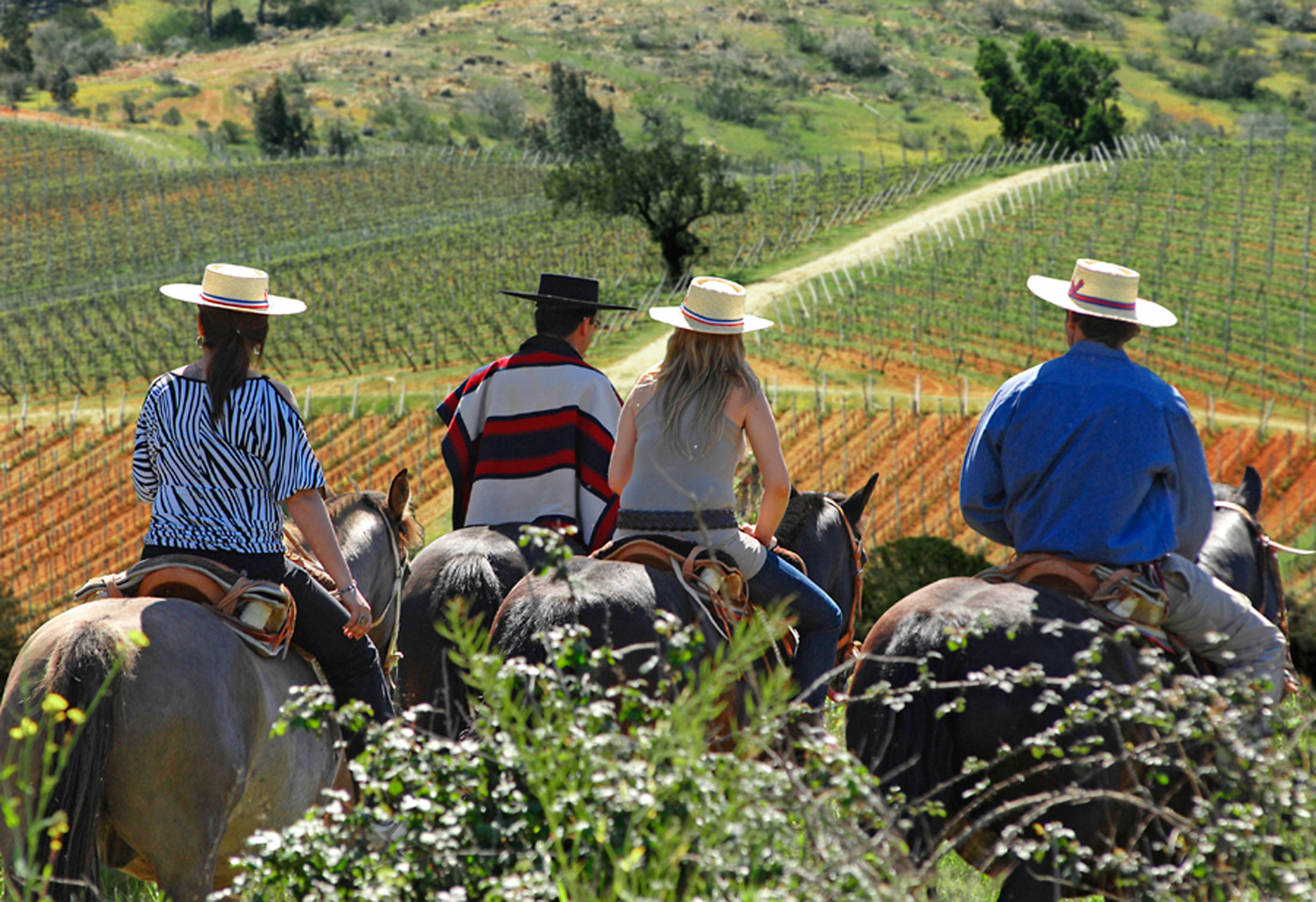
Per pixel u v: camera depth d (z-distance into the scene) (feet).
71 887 34.04
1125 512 42.27
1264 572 52.95
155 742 36.24
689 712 31.27
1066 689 37.60
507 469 53.42
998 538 46.44
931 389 453.17
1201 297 547.49
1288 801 33.12
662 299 638.53
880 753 36.60
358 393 501.56
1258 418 414.00
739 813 29.22
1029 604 40.27
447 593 45.65
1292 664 47.29
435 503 398.83
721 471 43.98
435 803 32.07
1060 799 33.42
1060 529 42.70
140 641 31.60
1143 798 39.40
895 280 608.19
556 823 29.40
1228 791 34.76
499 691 31.63
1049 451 43.11
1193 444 43.60
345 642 45.06
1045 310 540.93
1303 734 37.63
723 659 40.98
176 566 41.11
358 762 32.96
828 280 628.69
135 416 500.74
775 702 36.37
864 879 28.19
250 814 40.91
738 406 43.60
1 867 36.68
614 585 40.16
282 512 44.83
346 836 32.30
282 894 35.70
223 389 42.29
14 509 430.61
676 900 29.48
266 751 40.65
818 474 391.65
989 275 602.03
